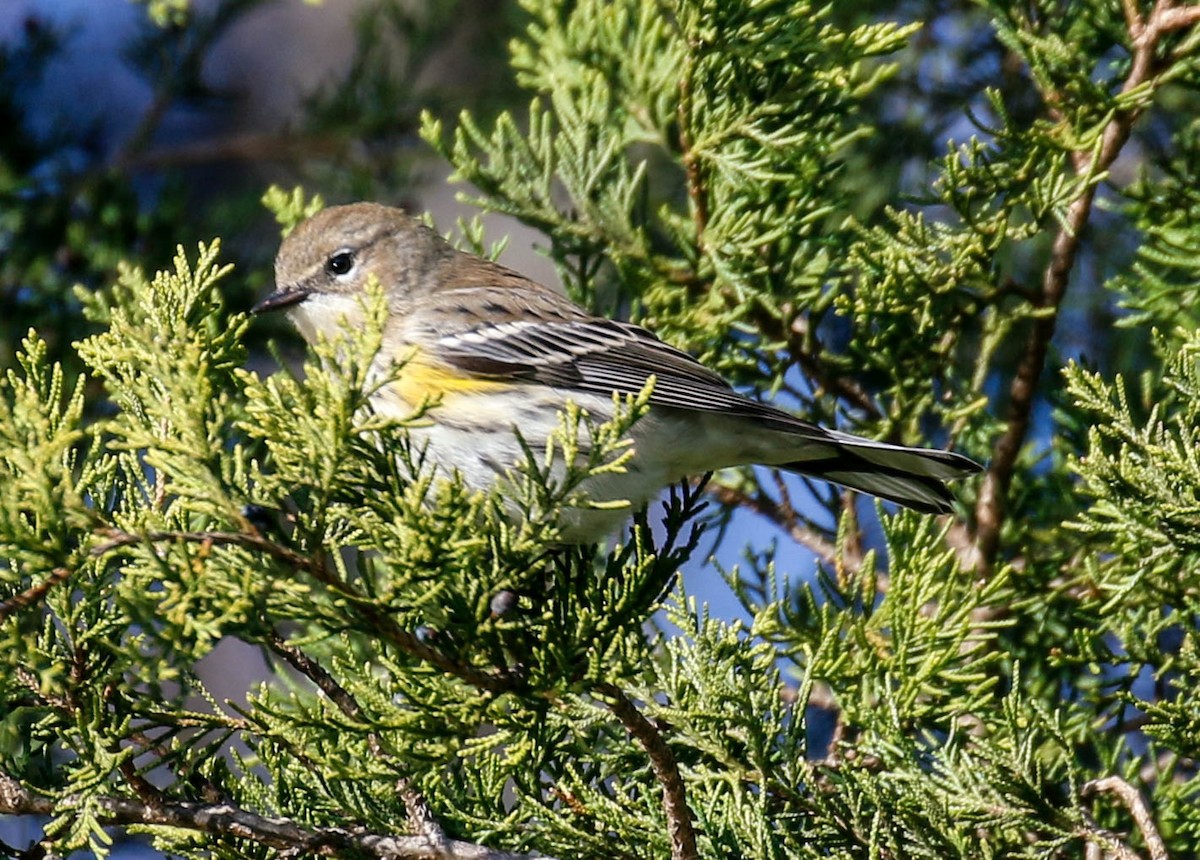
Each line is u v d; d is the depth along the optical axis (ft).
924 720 30.35
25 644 22.38
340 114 55.62
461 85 58.34
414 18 57.88
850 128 45.47
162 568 21.26
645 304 37.65
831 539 38.42
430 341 36.27
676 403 34.22
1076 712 33.40
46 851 24.71
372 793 26.61
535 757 28.37
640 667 26.18
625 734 29.84
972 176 34.63
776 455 35.19
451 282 38.01
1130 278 36.73
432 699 23.32
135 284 32.42
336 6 70.13
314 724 23.93
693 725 28.84
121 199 49.19
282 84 69.51
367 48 56.49
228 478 22.29
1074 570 35.22
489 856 26.30
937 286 35.45
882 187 47.93
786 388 37.81
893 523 32.91
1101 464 29.86
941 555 31.14
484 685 23.73
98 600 24.29
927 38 48.19
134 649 21.17
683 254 38.11
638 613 25.79
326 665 33.30
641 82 37.55
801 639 32.55
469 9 58.13
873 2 47.55
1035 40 34.94
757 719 28.19
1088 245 47.14
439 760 23.48
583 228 38.19
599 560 35.94
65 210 49.47
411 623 26.03
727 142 36.37
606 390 35.47
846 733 34.99
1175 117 45.52
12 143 51.34
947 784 28.43
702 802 28.35
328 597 26.20
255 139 55.42
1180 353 30.32
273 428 22.47
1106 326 47.39
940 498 34.58
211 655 58.08
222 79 69.21
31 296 47.19
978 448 37.50
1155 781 34.01
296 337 49.11
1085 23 35.96
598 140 37.88
